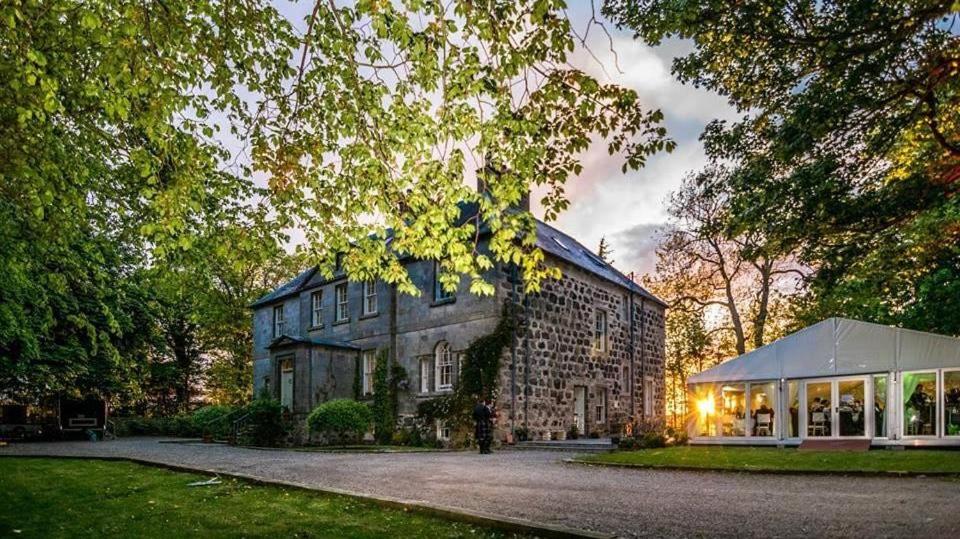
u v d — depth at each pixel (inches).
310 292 1063.6
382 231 309.3
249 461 571.8
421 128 275.6
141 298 1114.7
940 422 596.7
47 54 297.7
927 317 767.1
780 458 530.3
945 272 669.9
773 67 357.7
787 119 362.9
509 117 261.9
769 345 710.5
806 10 309.0
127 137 366.0
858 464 471.5
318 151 319.9
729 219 444.8
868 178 398.6
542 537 263.1
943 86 311.3
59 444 938.7
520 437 782.5
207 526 293.3
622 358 1016.2
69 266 490.0
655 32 339.6
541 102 261.9
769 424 698.8
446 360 836.6
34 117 312.0
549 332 857.5
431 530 278.1
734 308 1220.5
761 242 434.6
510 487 399.2
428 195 287.4
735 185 417.7
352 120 299.3
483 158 275.6
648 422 941.2
